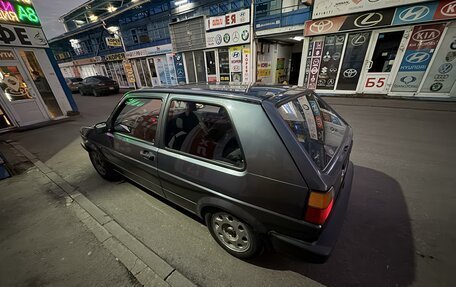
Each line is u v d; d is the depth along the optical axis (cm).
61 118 825
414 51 674
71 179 352
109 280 174
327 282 165
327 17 773
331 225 146
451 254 181
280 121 139
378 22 696
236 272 177
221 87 192
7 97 691
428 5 609
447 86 656
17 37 680
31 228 242
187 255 195
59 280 177
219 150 167
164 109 202
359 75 796
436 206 238
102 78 1503
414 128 473
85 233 228
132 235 222
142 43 1481
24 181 356
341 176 158
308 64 889
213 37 1095
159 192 239
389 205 243
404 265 174
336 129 197
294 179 129
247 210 152
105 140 283
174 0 1243
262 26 935
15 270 189
